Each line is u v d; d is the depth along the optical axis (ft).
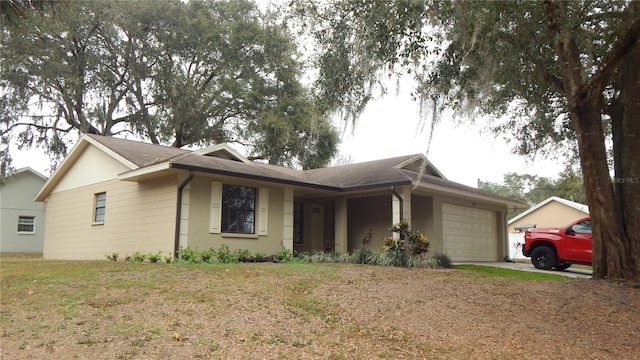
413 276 35.99
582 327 24.47
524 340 22.09
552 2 31.91
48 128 90.99
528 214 114.83
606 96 37.65
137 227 48.65
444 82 32.94
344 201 57.98
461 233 60.18
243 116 105.81
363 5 31.99
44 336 18.57
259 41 98.37
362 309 25.09
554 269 52.01
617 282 31.81
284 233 51.98
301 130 99.40
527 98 42.86
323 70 34.60
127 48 92.12
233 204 48.67
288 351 18.43
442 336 21.91
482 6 28.60
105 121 94.38
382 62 32.89
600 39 36.14
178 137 100.37
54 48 85.66
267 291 27.07
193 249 44.14
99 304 23.02
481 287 32.37
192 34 96.73
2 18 38.68
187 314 21.99
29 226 95.81
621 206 33.94
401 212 50.24
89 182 57.06
